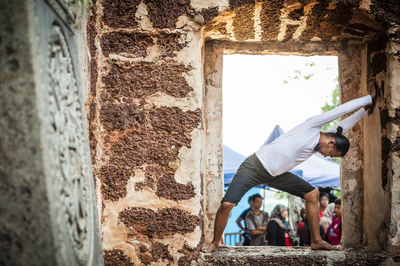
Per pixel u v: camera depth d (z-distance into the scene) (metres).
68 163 1.90
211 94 4.02
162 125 3.25
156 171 3.24
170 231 3.21
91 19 3.11
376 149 3.55
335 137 3.59
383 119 3.42
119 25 3.28
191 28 3.27
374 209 3.59
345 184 3.90
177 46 3.27
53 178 1.64
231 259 3.22
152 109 3.26
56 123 1.78
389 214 3.30
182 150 3.24
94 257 2.14
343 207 3.91
